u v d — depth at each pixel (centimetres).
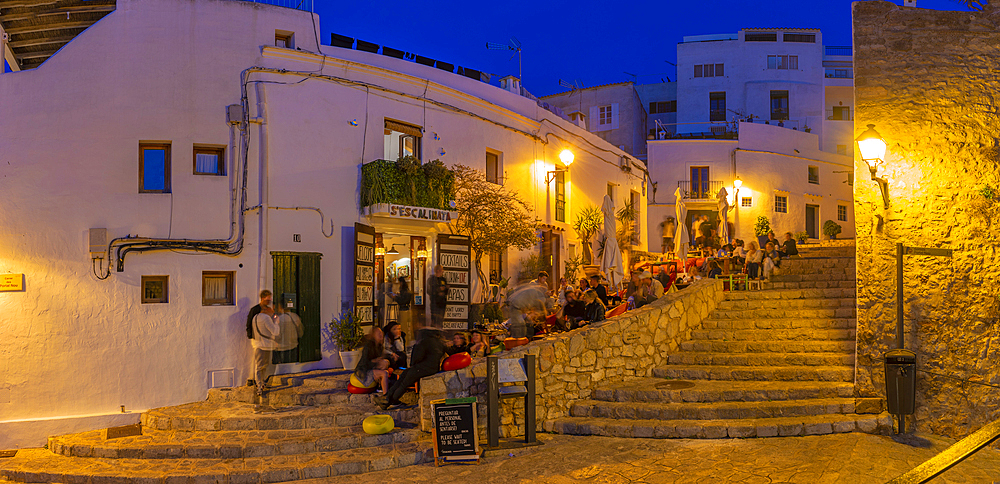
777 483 674
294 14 1244
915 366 849
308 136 1228
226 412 1011
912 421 866
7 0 1153
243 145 1162
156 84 1130
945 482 675
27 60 1361
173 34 1143
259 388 1039
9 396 1041
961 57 906
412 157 1307
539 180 1759
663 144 3134
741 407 883
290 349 1155
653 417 904
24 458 948
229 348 1130
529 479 743
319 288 1217
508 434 893
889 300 898
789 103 3666
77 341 1066
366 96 1312
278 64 1208
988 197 863
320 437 896
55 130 1097
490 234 1469
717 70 3734
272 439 904
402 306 1383
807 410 879
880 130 922
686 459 768
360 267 1265
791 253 1708
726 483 684
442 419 830
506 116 1645
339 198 1258
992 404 834
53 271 1073
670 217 3081
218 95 1158
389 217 1310
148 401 1082
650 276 1270
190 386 1105
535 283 1255
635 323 1066
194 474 806
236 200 1151
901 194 905
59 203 1085
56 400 1051
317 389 1080
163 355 1095
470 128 1527
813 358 1030
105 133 1108
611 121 3531
